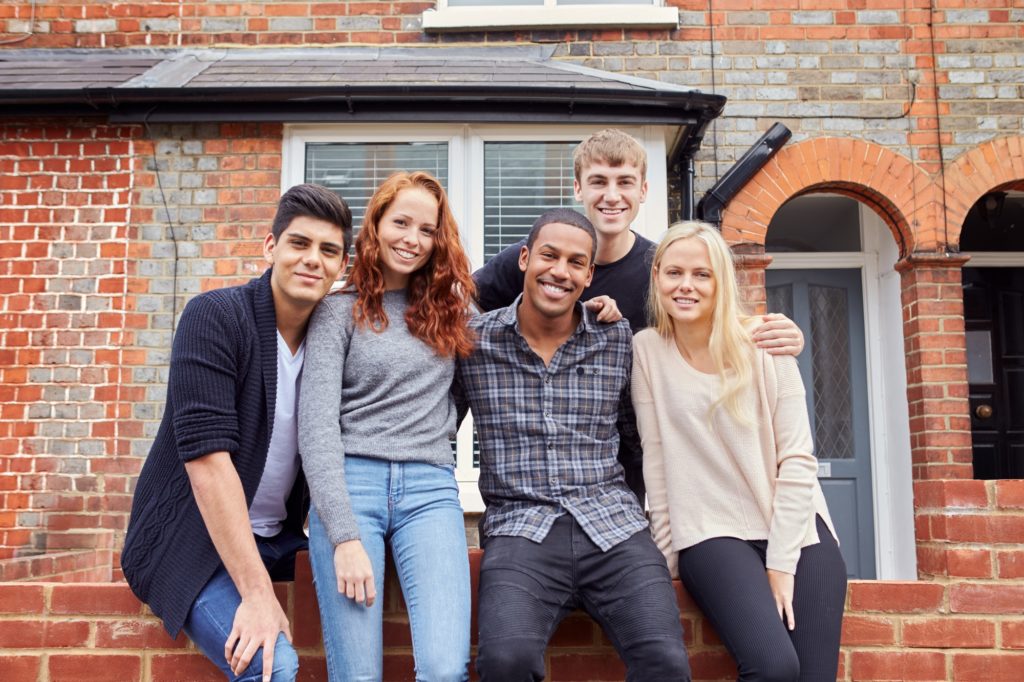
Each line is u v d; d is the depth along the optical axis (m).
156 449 2.04
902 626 2.26
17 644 2.21
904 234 4.79
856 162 4.73
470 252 4.43
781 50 4.88
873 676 2.25
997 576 2.27
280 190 4.48
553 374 2.23
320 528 1.93
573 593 2.06
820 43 4.88
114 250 4.45
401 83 4.24
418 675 1.84
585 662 2.21
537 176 4.53
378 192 2.16
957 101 4.81
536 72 4.57
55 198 4.48
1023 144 4.75
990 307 5.80
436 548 1.95
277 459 2.09
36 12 4.98
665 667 1.85
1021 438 5.72
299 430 1.98
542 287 2.20
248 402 1.98
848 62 4.86
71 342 4.39
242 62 4.71
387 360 2.06
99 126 4.51
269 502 2.17
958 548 2.29
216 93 4.22
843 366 5.43
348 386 2.08
